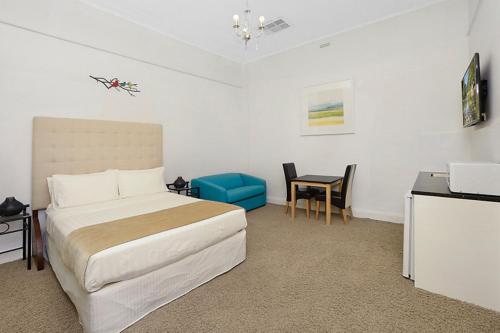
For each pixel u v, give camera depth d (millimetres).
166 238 1658
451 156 2969
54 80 2658
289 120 4449
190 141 4109
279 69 4523
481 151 2244
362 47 3555
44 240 2572
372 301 1656
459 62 2877
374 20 3410
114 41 3098
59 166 2639
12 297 1763
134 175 3045
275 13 3189
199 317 1533
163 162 3703
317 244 2676
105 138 2992
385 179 3449
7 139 2385
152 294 1591
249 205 4113
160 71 3658
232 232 2160
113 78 3133
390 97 3354
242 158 5094
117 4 2916
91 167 2873
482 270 1565
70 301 1719
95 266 1339
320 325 1440
